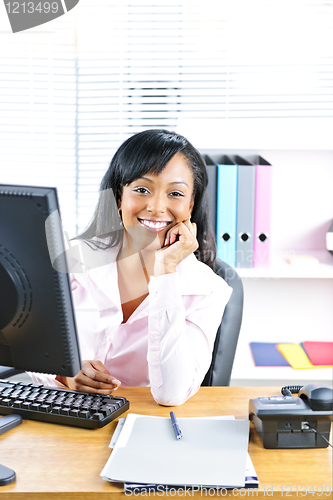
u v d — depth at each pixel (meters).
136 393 1.16
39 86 2.11
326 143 2.06
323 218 2.24
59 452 0.90
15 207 0.78
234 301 1.45
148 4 2.02
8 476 0.81
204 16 2.02
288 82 2.06
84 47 2.09
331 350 2.16
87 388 1.16
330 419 0.90
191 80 2.11
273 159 2.21
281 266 2.00
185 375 1.09
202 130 2.09
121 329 1.38
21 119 2.14
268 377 1.92
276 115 2.08
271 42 2.03
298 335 2.30
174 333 1.12
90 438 0.95
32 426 0.99
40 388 1.09
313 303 2.27
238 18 2.02
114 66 2.09
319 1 2.00
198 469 0.82
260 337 2.31
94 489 0.80
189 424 0.98
